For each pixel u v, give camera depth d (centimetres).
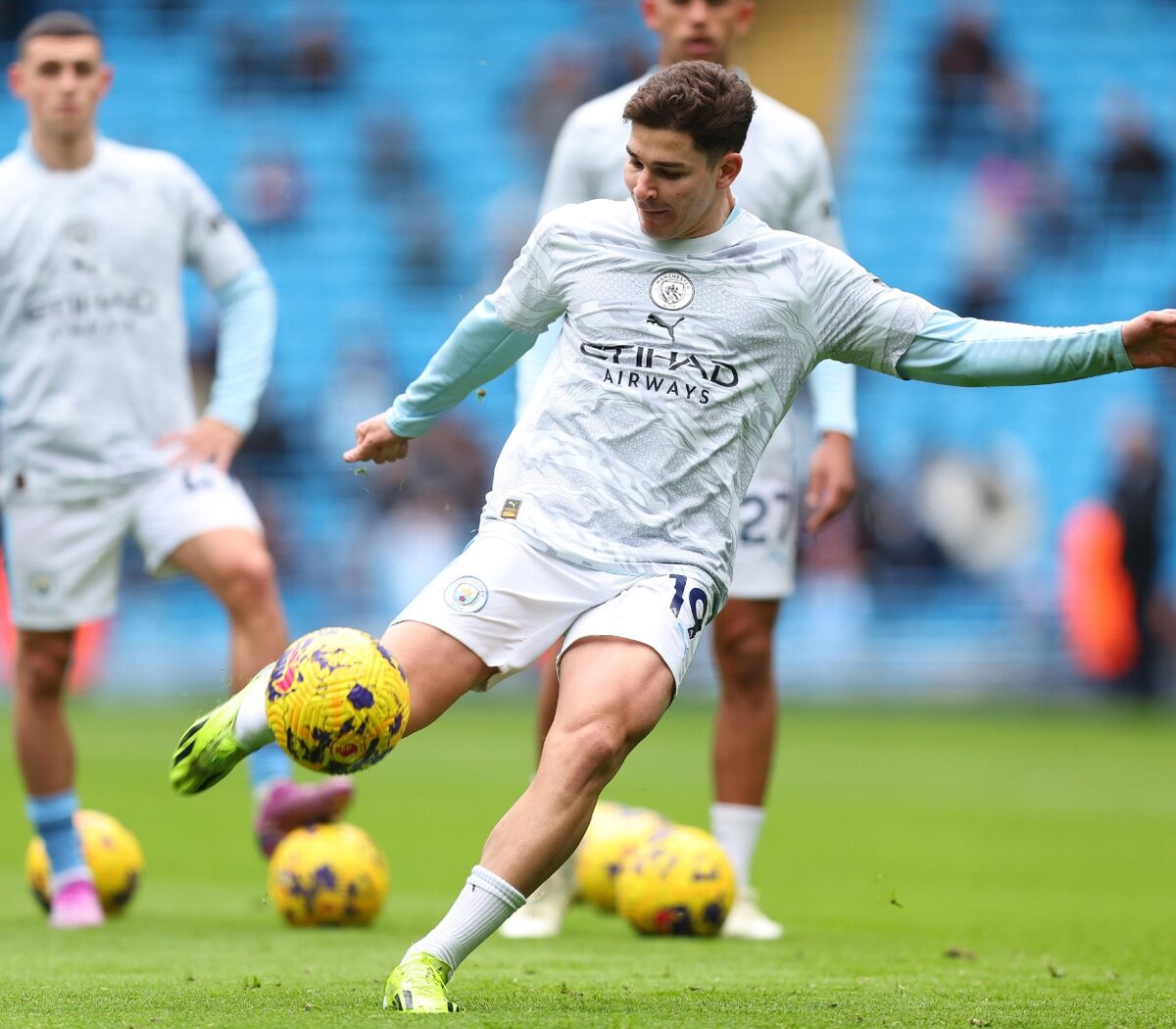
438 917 2597
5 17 8294
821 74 8231
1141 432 6994
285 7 8338
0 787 4706
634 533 1603
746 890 2441
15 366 2611
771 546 2444
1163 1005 1662
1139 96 8100
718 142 1572
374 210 8106
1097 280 7919
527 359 2402
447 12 8312
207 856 3531
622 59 8231
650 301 1625
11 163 2634
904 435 7531
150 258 2642
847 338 1652
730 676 2462
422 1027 1392
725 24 2439
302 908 2420
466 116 8212
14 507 2605
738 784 2461
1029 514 7281
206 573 2586
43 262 2594
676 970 1942
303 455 7619
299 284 8031
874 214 8062
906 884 3062
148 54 8356
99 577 2606
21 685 2536
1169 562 7362
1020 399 7588
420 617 1584
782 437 2455
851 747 5759
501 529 1614
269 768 2588
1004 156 8069
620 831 2666
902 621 7262
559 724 1523
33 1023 1483
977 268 7969
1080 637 7119
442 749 5716
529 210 8088
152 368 2642
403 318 7981
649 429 1612
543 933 2355
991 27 8200
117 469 2605
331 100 8275
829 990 1756
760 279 1630
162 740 5706
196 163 8250
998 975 1931
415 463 7225
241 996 1662
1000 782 4831
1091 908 2733
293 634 7331
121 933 2361
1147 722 6562
